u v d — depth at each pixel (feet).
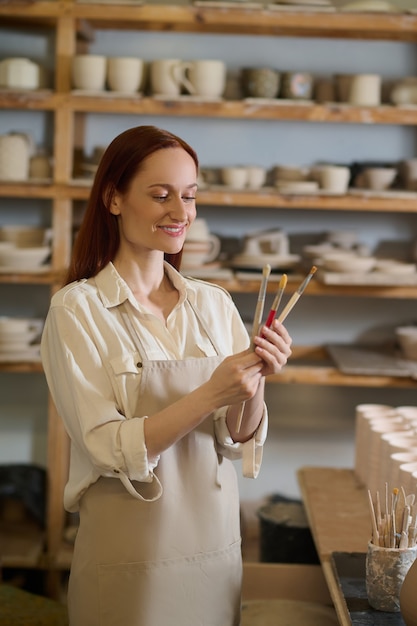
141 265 6.50
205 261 12.73
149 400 6.18
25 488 12.91
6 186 12.38
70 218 12.50
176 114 12.25
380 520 6.40
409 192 12.55
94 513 6.27
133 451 5.74
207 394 5.75
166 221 6.16
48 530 12.65
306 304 14.03
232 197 12.39
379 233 13.88
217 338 6.66
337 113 12.28
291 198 12.38
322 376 12.48
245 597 9.22
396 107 12.27
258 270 12.80
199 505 6.33
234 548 6.55
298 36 13.16
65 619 9.29
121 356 6.15
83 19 12.60
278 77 12.46
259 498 14.21
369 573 6.34
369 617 6.17
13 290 13.84
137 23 12.95
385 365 12.40
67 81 12.35
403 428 9.66
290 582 9.20
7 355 12.29
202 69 12.17
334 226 13.87
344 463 14.16
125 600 6.20
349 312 14.06
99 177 6.39
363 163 13.17
